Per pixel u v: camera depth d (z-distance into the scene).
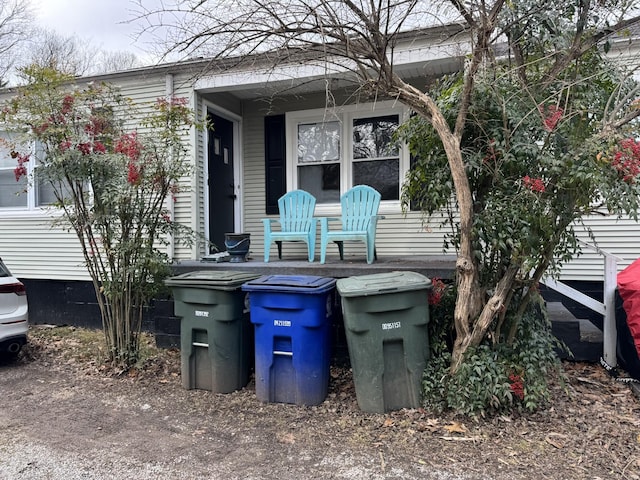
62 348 5.77
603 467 2.77
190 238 5.27
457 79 3.97
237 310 4.14
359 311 3.49
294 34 3.33
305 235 5.59
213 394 4.14
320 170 6.72
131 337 4.95
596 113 3.43
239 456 3.02
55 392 4.29
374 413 3.54
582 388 3.98
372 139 6.43
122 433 3.41
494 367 3.37
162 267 4.87
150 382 4.49
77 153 4.46
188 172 5.12
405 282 3.58
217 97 6.47
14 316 5.09
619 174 3.04
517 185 3.42
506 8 3.29
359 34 3.18
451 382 3.47
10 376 4.77
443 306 3.84
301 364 3.79
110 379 4.60
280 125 6.88
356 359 3.57
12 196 7.25
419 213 6.09
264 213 7.01
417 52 5.04
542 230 3.20
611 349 4.40
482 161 3.45
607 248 5.16
